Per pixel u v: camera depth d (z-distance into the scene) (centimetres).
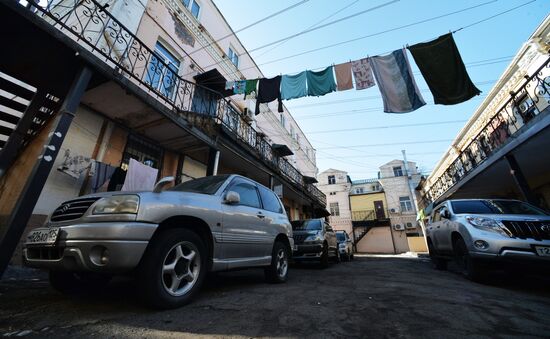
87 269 203
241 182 394
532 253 373
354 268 773
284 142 1802
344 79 646
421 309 266
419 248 2327
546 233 383
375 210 2770
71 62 399
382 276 548
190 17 905
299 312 244
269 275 411
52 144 323
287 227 470
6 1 300
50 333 172
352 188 2998
